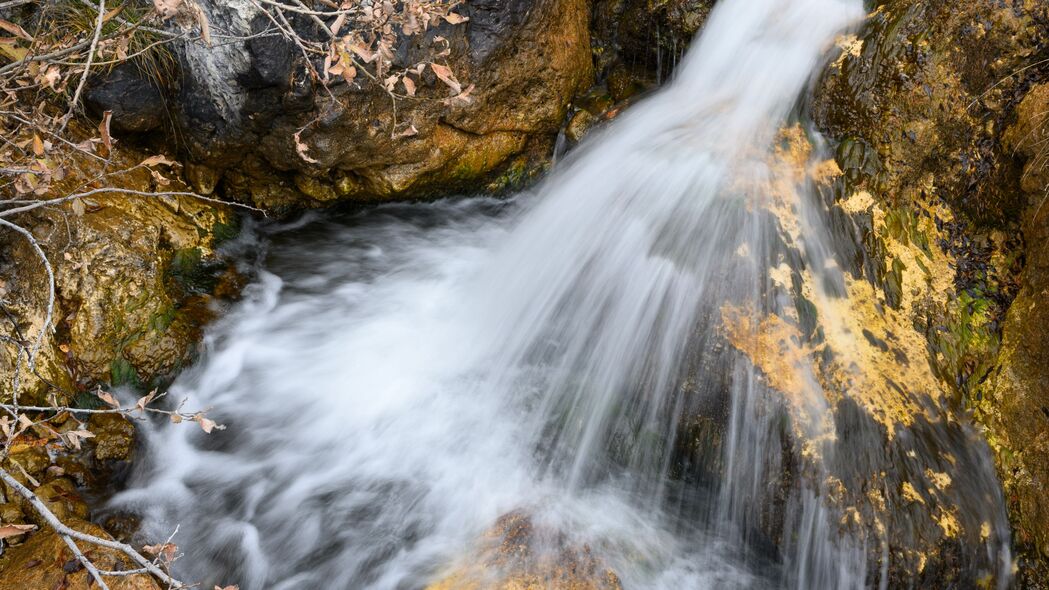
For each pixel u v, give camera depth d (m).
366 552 3.16
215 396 3.78
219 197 4.59
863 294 3.47
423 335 4.21
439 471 3.47
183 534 3.23
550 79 4.75
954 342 3.35
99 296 3.49
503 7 4.28
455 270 4.67
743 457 3.25
